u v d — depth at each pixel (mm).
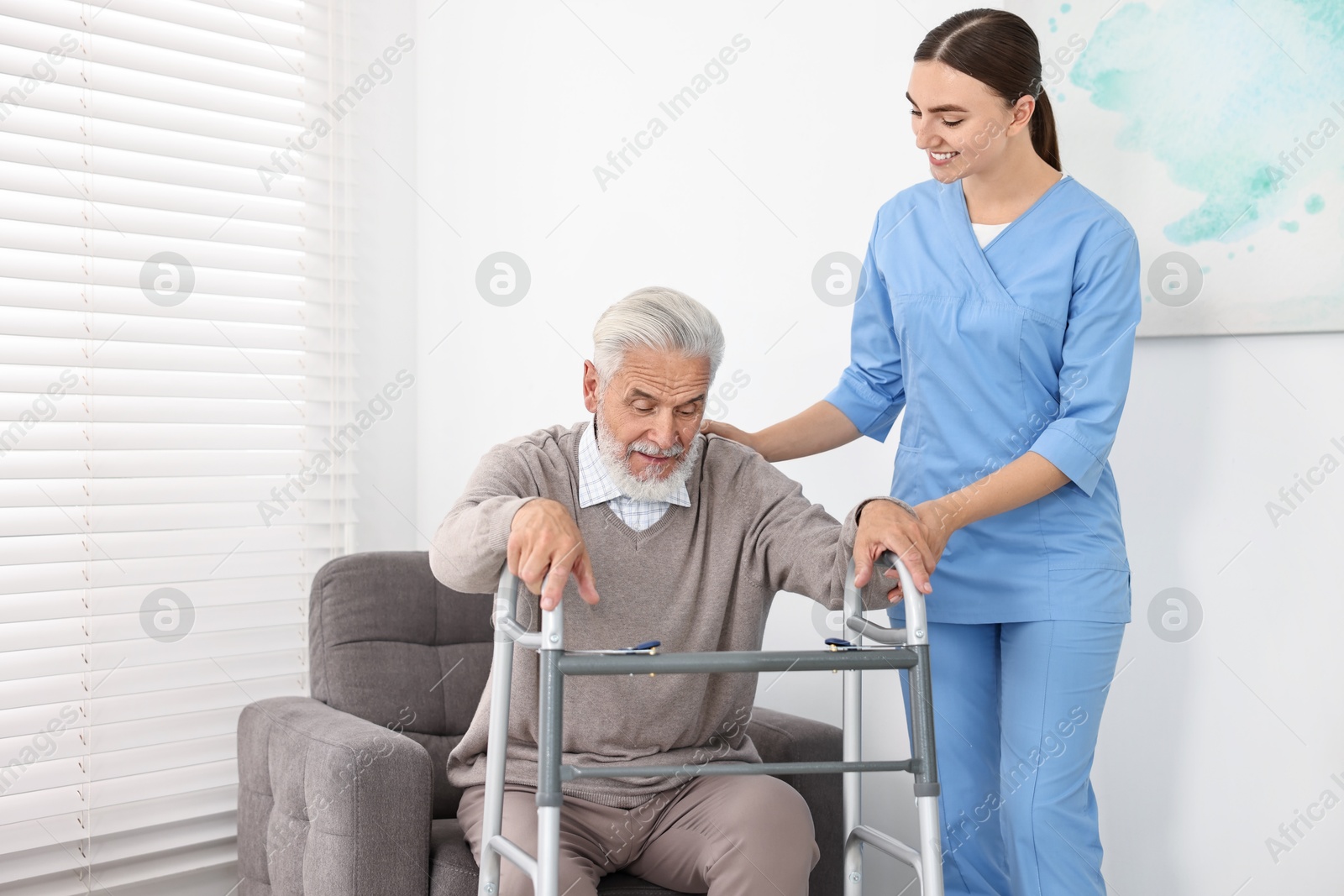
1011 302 1503
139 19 2277
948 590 1569
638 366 1391
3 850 2064
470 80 2686
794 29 2111
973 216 1585
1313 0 1555
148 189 2277
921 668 1208
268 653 2449
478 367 2658
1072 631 1486
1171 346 1737
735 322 2211
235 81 2408
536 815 1429
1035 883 1492
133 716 2217
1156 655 1758
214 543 2352
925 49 1475
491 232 2633
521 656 1484
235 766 2367
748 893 1330
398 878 1536
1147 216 1736
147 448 2252
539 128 2539
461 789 1971
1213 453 1690
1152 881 1763
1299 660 1604
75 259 2180
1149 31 1720
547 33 2523
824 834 1748
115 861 2191
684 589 1507
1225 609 1680
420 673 1997
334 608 1980
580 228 2461
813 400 2084
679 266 2297
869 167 1993
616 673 1140
